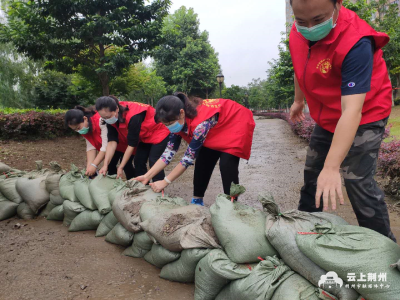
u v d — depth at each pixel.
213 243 2.15
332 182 1.67
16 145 9.61
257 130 18.53
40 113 11.12
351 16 1.83
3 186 4.21
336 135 1.69
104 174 3.68
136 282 2.40
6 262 2.79
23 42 11.87
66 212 3.68
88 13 12.28
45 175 4.29
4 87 25.06
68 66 14.12
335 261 1.59
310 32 1.77
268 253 1.97
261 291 1.73
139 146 4.10
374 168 2.02
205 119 2.82
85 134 4.06
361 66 1.71
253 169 7.19
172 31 14.23
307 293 1.65
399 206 4.02
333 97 1.99
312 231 1.82
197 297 2.09
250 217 2.15
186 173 6.98
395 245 1.63
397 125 12.70
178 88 38.12
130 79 16.89
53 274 2.54
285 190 5.18
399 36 19.58
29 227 3.77
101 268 2.64
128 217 2.85
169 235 2.33
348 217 3.70
